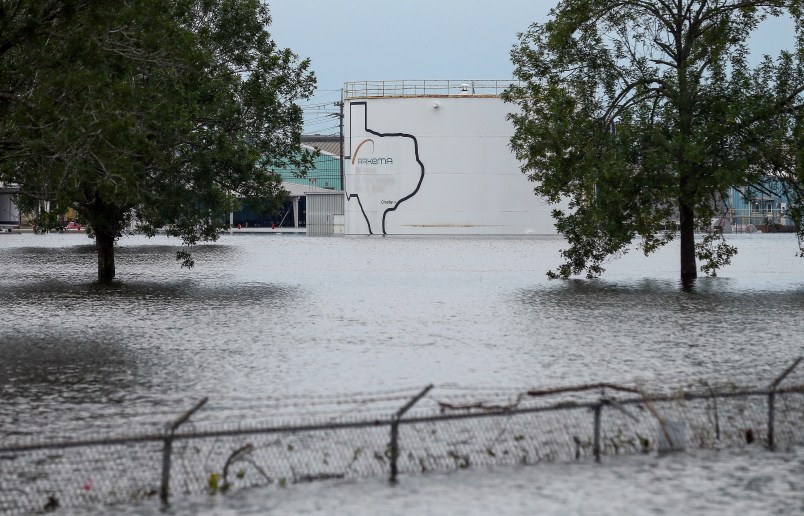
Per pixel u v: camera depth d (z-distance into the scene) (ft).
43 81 146.72
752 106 205.05
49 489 67.72
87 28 146.72
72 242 488.02
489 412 72.43
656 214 219.61
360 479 69.51
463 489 67.05
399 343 134.72
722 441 78.79
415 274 264.52
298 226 645.10
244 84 229.86
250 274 266.36
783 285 225.35
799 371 111.34
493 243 420.36
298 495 66.13
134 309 177.99
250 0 237.66
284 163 241.14
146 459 74.54
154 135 210.38
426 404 91.66
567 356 122.83
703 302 188.75
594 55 221.66
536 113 226.99
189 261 242.37
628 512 62.69
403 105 448.65
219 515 62.44
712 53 209.97
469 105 444.55
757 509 63.31
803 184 204.74
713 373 109.91
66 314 169.89
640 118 212.64
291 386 102.83
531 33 226.38
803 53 209.46
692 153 198.49
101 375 110.22
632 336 141.28
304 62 234.79
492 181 445.78
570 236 234.58
